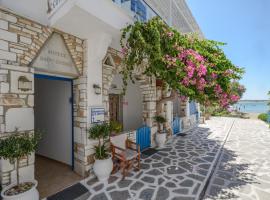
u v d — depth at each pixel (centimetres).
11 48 319
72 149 486
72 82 480
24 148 275
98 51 441
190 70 415
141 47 408
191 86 452
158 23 427
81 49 454
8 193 274
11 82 315
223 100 536
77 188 396
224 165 546
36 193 288
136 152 504
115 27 390
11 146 262
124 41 465
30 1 340
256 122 1681
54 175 462
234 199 360
